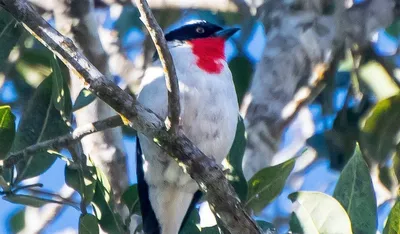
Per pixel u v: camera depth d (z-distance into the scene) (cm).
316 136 1279
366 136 1042
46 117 930
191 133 973
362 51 1252
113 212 905
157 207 962
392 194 1123
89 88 772
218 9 1325
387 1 1191
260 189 921
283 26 1132
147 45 1292
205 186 801
